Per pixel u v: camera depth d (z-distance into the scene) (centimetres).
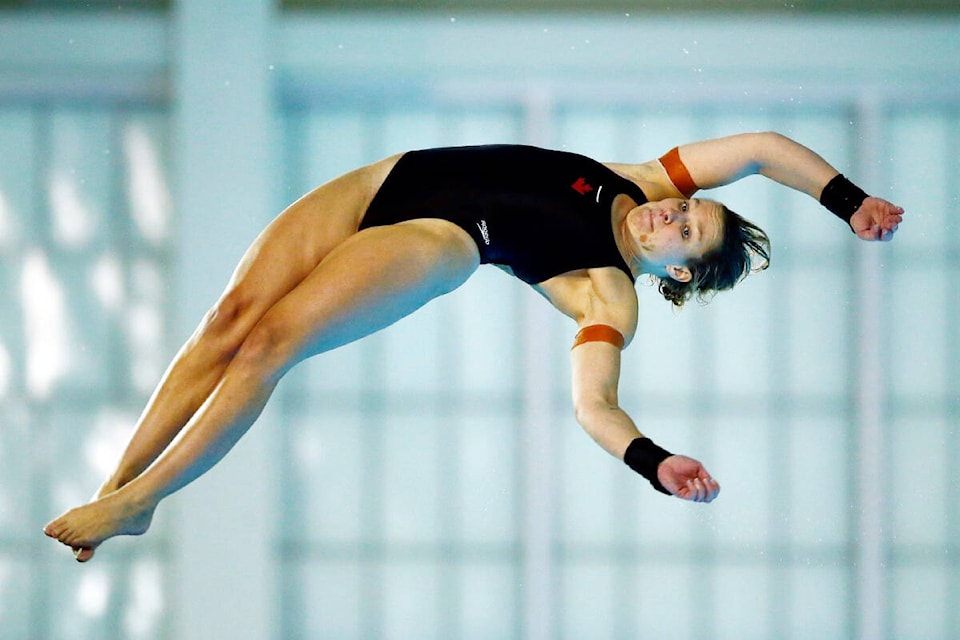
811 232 2398
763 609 2364
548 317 2366
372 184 1080
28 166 2403
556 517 2369
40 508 2383
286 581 2366
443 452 2394
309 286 952
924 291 2392
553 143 2395
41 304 2403
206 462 941
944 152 2400
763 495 2377
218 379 990
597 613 2361
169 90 2358
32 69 2295
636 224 1139
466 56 2292
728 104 2398
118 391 2400
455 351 2406
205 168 2275
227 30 2283
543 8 2320
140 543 2362
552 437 2370
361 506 2384
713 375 2392
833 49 2288
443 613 2367
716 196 2394
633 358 2394
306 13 2306
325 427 2398
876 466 2338
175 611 2288
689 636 2359
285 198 2386
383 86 2341
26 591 2364
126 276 2406
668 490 920
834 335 2391
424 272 987
